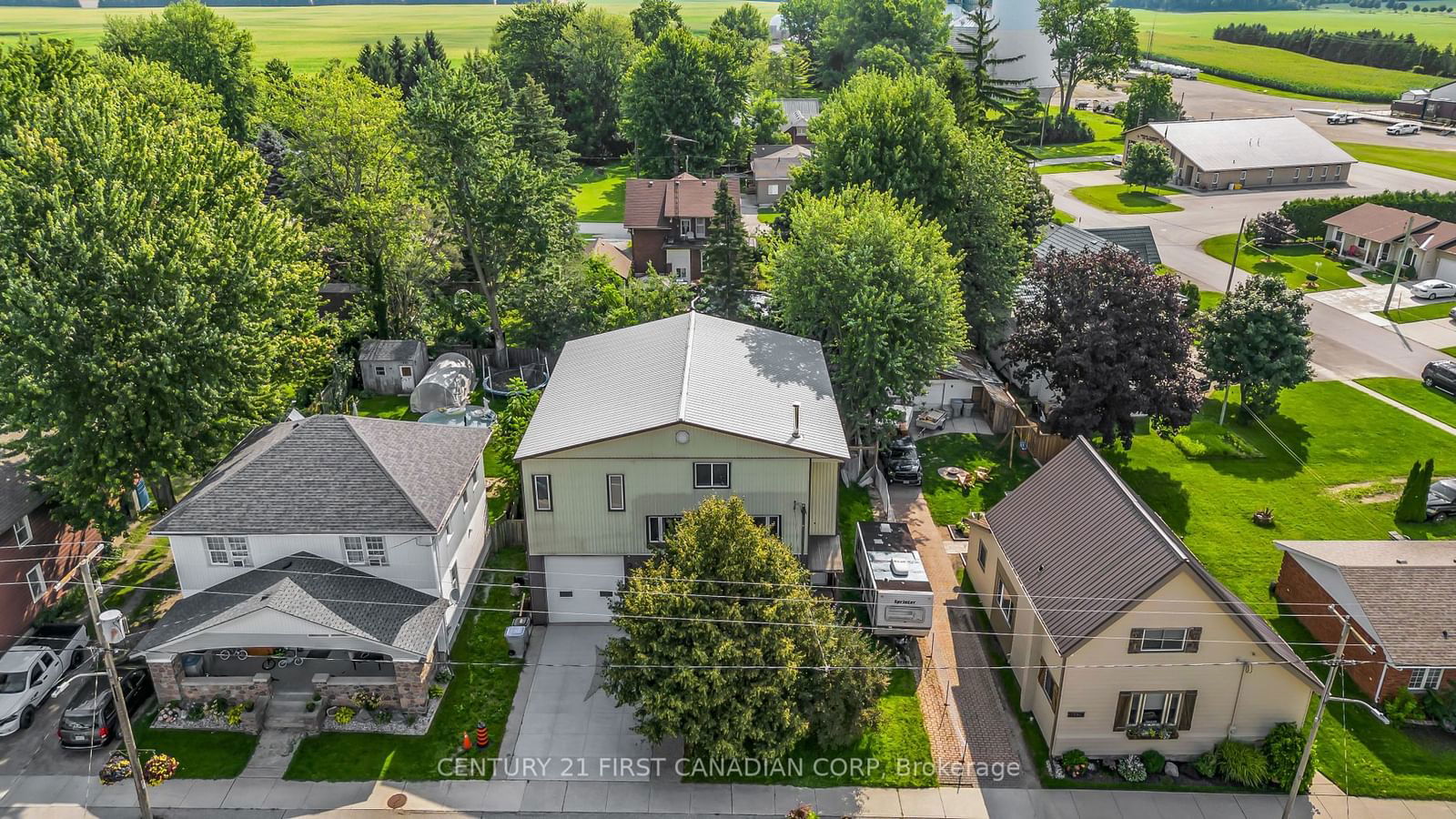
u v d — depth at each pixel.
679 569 27.75
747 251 57.00
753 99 120.88
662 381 36.16
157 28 105.44
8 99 50.66
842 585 37.28
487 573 38.25
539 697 31.97
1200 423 51.78
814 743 30.06
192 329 34.78
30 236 35.16
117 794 27.66
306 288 43.41
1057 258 48.22
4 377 32.59
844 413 43.56
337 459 32.97
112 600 36.28
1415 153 114.44
